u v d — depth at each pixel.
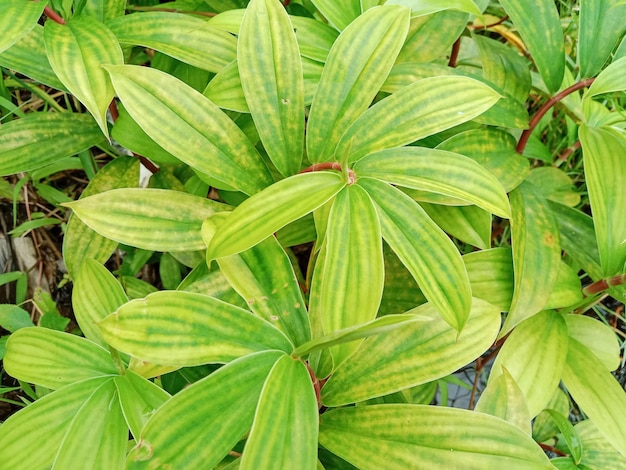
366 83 0.47
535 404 0.55
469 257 0.59
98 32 0.48
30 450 0.43
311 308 0.46
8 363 0.47
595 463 0.62
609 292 0.60
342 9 0.54
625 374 0.90
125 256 0.82
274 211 0.39
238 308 0.40
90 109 0.45
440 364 0.44
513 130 0.83
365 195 0.41
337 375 0.44
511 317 0.56
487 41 0.69
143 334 0.38
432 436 0.42
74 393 0.45
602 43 0.58
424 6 0.51
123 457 0.42
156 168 0.69
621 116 0.68
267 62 0.47
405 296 0.63
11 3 0.46
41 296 0.76
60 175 0.92
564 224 0.67
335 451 0.43
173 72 0.66
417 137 0.46
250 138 0.60
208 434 0.36
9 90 0.88
